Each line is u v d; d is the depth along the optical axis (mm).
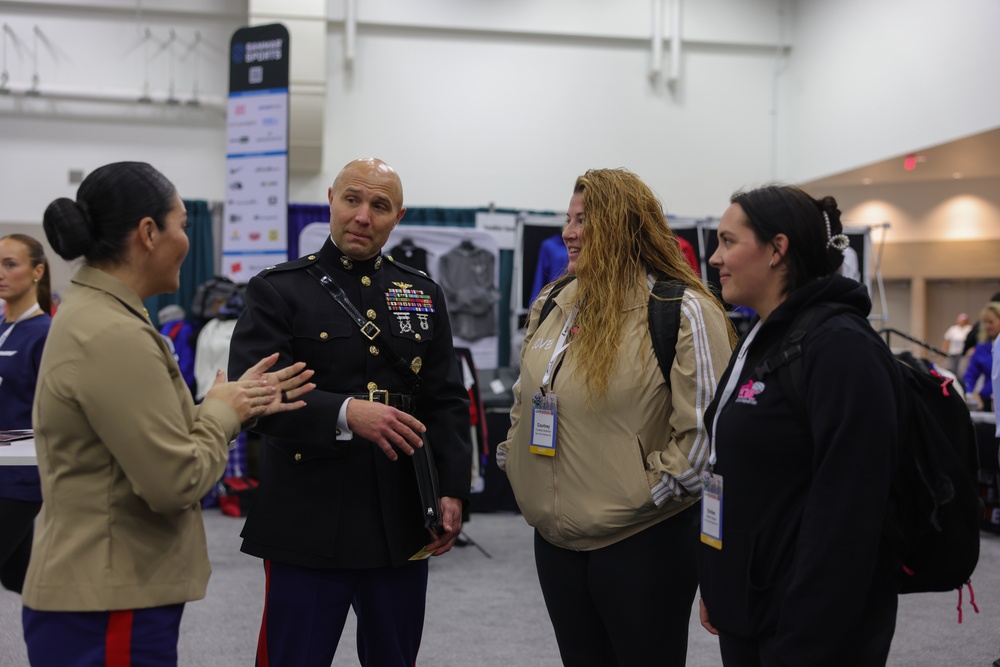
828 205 1548
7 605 3818
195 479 1438
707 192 9297
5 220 8203
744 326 7207
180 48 8484
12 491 2623
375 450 1965
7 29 8203
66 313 1443
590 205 2010
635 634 1871
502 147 8938
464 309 7188
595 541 1896
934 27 7363
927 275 9680
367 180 2016
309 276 2025
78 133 8336
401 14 8695
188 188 8484
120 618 1427
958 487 1415
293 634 1919
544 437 1953
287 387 1688
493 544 5387
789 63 9438
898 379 1403
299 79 8211
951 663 3232
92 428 1416
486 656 3234
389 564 1960
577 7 8984
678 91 9250
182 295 8156
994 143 7270
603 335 1900
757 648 1488
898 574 1463
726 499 1513
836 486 1334
